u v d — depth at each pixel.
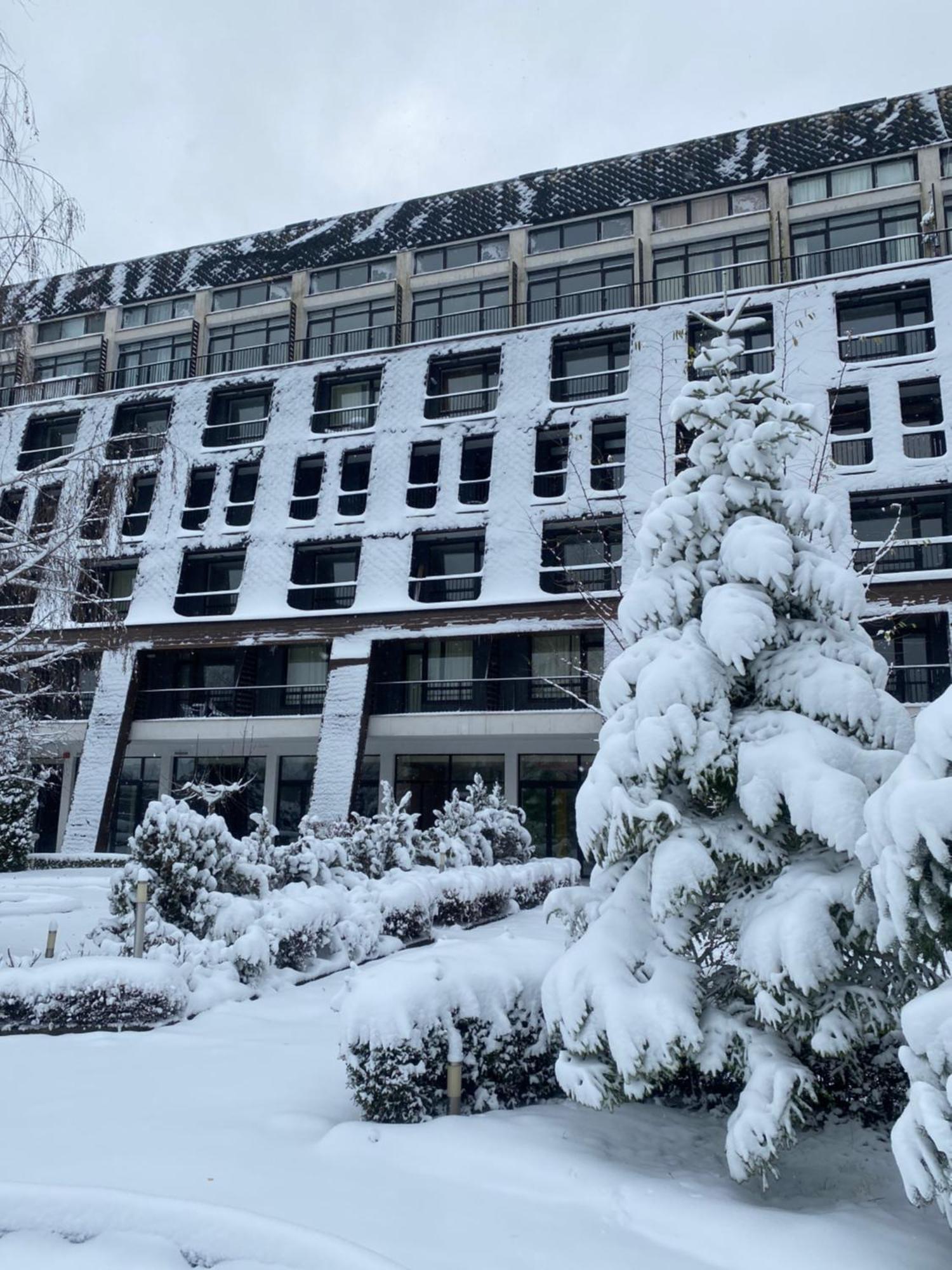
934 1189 3.92
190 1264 4.53
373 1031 6.09
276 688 31.56
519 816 23.78
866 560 25.30
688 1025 5.20
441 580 30.42
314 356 35.31
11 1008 8.88
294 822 31.45
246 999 10.16
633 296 30.88
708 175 31.42
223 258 37.75
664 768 5.69
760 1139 4.80
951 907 4.10
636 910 5.92
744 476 6.54
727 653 5.86
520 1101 6.56
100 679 31.30
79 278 38.62
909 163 29.52
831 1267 4.22
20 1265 4.55
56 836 33.53
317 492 33.19
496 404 31.25
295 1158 5.54
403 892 13.92
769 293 27.89
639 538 6.71
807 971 4.96
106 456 14.82
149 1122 6.20
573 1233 4.61
